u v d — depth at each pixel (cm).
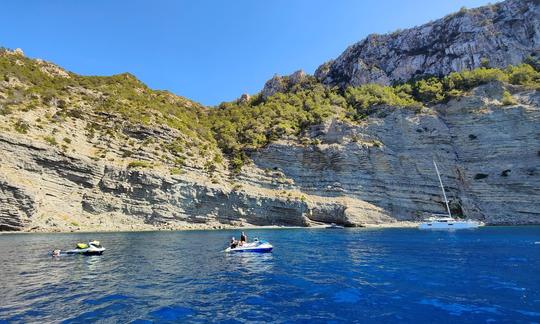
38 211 5991
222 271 2367
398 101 10512
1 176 5716
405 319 1330
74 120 7881
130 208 6975
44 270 2411
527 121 8119
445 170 8588
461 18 12706
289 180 8781
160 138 8675
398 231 6116
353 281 2017
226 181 8606
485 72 10069
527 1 11825
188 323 1301
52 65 11156
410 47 13500
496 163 8156
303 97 13212
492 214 7688
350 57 14675
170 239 4778
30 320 1324
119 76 12112
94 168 6950
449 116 9231
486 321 1291
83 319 1340
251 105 14325
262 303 1566
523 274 2109
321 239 4694
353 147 8881
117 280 2077
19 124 6819
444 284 1898
